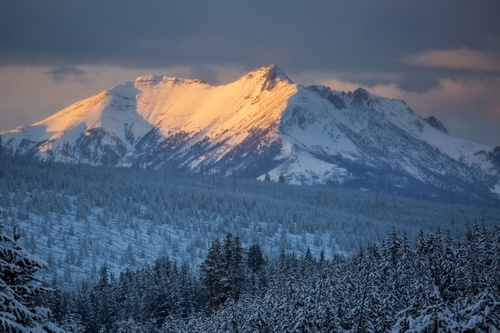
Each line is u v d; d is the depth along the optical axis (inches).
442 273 4658.0
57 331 1403.8
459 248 5526.6
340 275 5073.8
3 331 1284.4
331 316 3715.6
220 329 4852.4
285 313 4313.5
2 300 1318.9
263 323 4510.3
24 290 1424.7
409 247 5236.2
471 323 1968.5
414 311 2327.8
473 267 4333.2
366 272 5098.4
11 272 1393.9
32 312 1392.7
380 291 4478.3
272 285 5201.8
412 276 4510.3
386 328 3582.7
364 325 3654.0
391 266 5315.0
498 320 1968.5
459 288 4416.8
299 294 4416.8
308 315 3929.6
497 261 4867.1
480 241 5482.3
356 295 4037.9
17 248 1422.2
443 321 2021.4
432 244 4992.6
